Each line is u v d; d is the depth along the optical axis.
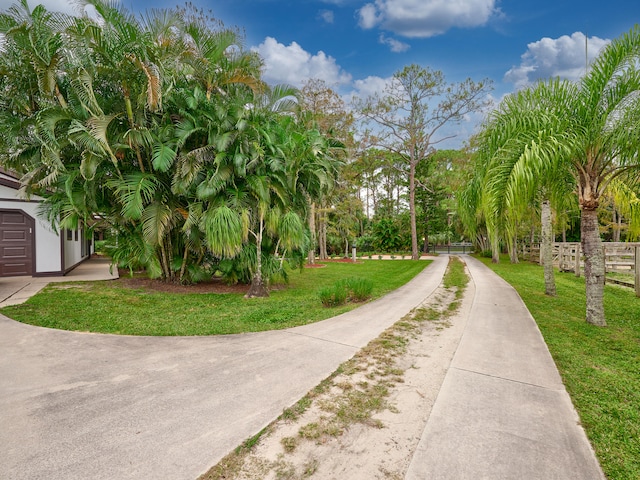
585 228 6.25
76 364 4.00
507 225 5.95
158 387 3.41
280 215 8.61
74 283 9.77
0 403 3.08
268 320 6.13
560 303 8.01
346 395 3.25
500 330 5.47
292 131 9.41
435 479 2.13
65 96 8.22
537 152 5.20
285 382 3.53
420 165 31.05
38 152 8.24
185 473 2.19
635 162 5.45
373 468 2.24
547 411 2.98
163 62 7.83
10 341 4.82
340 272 15.13
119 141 7.89
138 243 9.08
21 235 10.80
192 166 7.91
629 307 7.67
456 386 3.44
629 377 3.78
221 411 2.95
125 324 5.82
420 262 21.09
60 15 7.19
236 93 9.30
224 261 9.70
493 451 2.41
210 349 4.55
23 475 2.16
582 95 5.71
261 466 2.26
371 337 5.06
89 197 8.34
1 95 7.72
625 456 2.40
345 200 23.84
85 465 2.26
